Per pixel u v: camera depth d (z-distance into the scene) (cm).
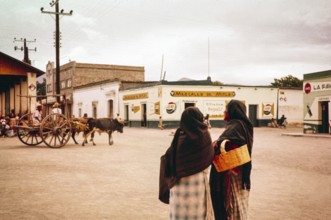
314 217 583
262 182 875
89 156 1312
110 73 5941
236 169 409
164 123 3759
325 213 606
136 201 670
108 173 962
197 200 351
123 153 1432
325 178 931
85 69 5803
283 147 1747
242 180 412
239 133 415
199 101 3925
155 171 1006
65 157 1270
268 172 1020
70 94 5925
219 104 4025
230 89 4081
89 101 5338
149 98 3962
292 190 786
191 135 347
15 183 813
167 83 3772
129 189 771
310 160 1272
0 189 752
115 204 646
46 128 1583
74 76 5741
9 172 952
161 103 3744
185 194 350
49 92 6550
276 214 599
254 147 1748
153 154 1412
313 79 2703
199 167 346
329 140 2192
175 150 355
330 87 2555
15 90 2559
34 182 827
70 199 676
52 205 632
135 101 4247
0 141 1908
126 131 3272
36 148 1564
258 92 4262
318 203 674
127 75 6038
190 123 350
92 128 1742
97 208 617
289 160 1271
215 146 405
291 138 2384
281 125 4188
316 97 2677
